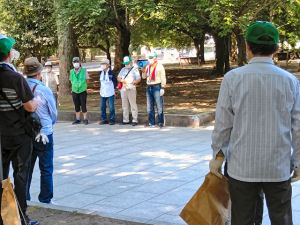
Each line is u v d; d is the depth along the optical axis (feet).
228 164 10.74
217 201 11.48
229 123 10.55
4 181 13.19
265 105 10.15
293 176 10.63
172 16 63.16
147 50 114.11
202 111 44.27
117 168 27.09
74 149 33.24
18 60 82.12
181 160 28.14
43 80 45.60
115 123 45.09
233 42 142.41
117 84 44.80
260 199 12.90
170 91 66.59
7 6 74.43
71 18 52.24
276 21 57.16
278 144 10.16
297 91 10.40
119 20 66.03
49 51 86.84
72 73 45.21
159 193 21.63
